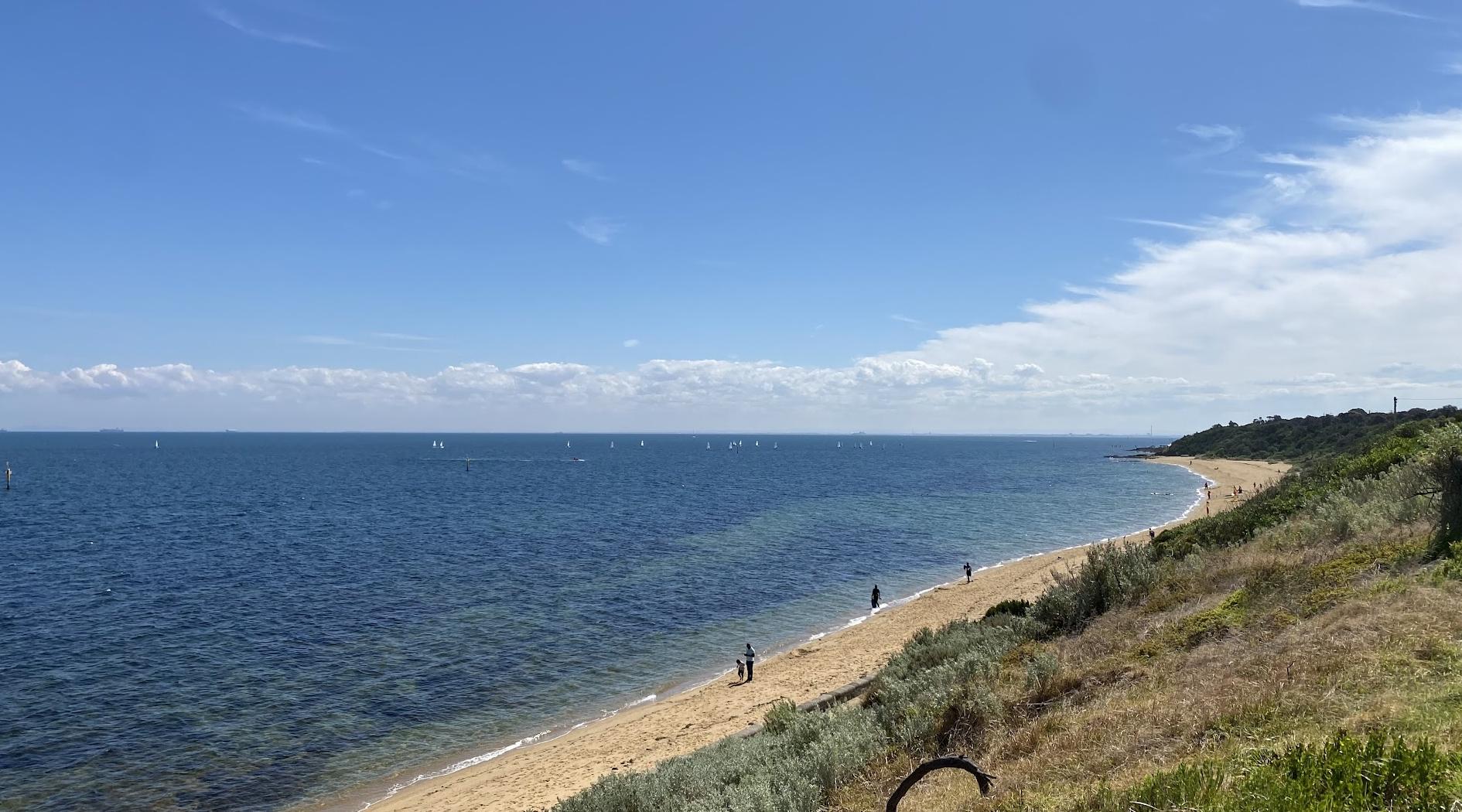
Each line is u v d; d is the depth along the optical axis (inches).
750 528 2632.9
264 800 725.9
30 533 2471.7
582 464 7219.5
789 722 518.3
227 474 5457.7
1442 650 285.7
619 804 429.1
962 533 2529.5
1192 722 284.0
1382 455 760.3
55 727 879.1
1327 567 456.4
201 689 1009.5
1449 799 171.5
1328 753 199.0
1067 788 258.8
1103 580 604.1
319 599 1531.7
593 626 1346.0
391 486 4468.5
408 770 791.7
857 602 1540.4
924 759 371.9
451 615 1408.7
